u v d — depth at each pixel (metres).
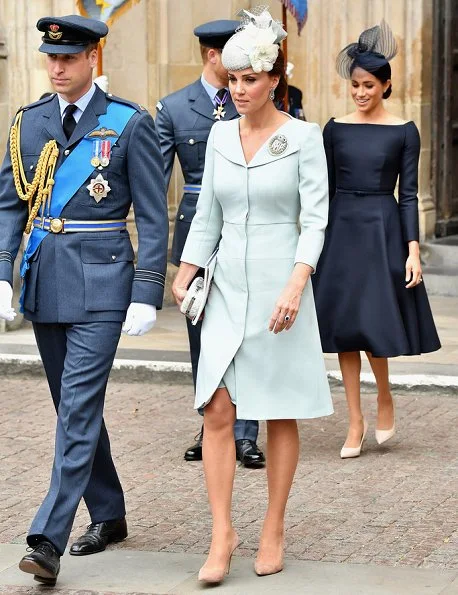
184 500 11.77
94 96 9.91
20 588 9.56
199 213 9.97
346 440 13.19
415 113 22.73
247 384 9.61
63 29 9.64
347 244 13.19
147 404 15.49
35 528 9.49
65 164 9.85
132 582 9.63
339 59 13.41
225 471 9.64
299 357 9.66
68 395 9.74
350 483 12.24
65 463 9.63
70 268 9.84
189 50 21.25
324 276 13.22
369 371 16.16
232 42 9.48
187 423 14.60
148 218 9.91
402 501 11.66
